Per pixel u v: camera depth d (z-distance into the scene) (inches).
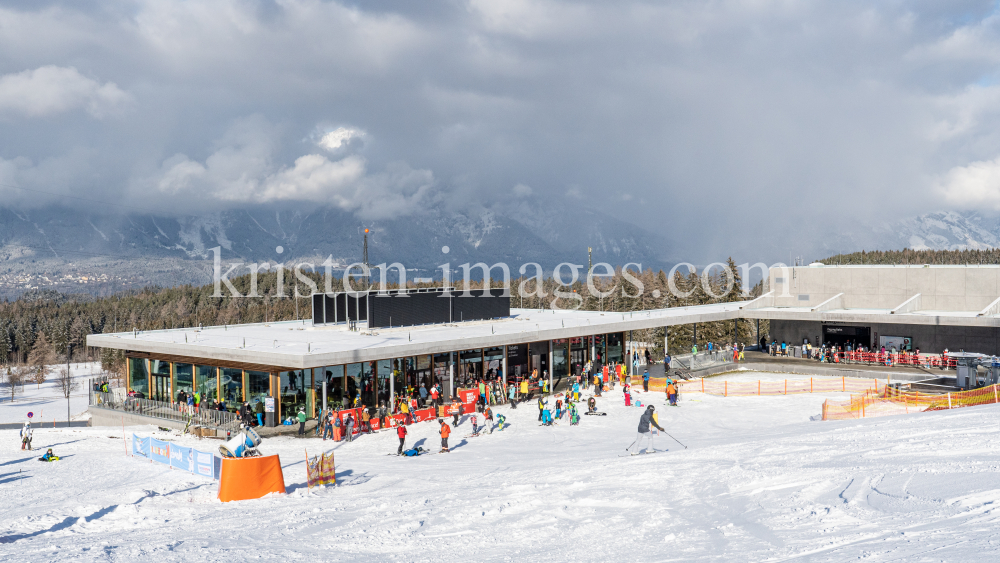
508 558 394.9
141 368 1736.0
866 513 390.9
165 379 1676.9
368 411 1375.5
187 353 1567.4
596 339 2107.5
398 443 1229.1
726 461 671.1
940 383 1774.1
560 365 1990.7
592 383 1892.2
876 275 2412.6
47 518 647.8
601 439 1186.6
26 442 1320.1
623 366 1879.9
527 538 447.8
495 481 729.6
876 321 2190.0
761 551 340.8
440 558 410.0
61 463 1125.1
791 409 1457.9
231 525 581.6
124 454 1200.8
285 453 1160.8
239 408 1430.9
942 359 2010.3
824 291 2486.5
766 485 516.4
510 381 1830.7
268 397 1402.6
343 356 1414.9
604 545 406.0
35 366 5044.3
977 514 347.3
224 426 1370.6
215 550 457.1
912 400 1405.0
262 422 1413.6
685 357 2255.2
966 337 2111.2
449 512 547.8
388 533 491.2
